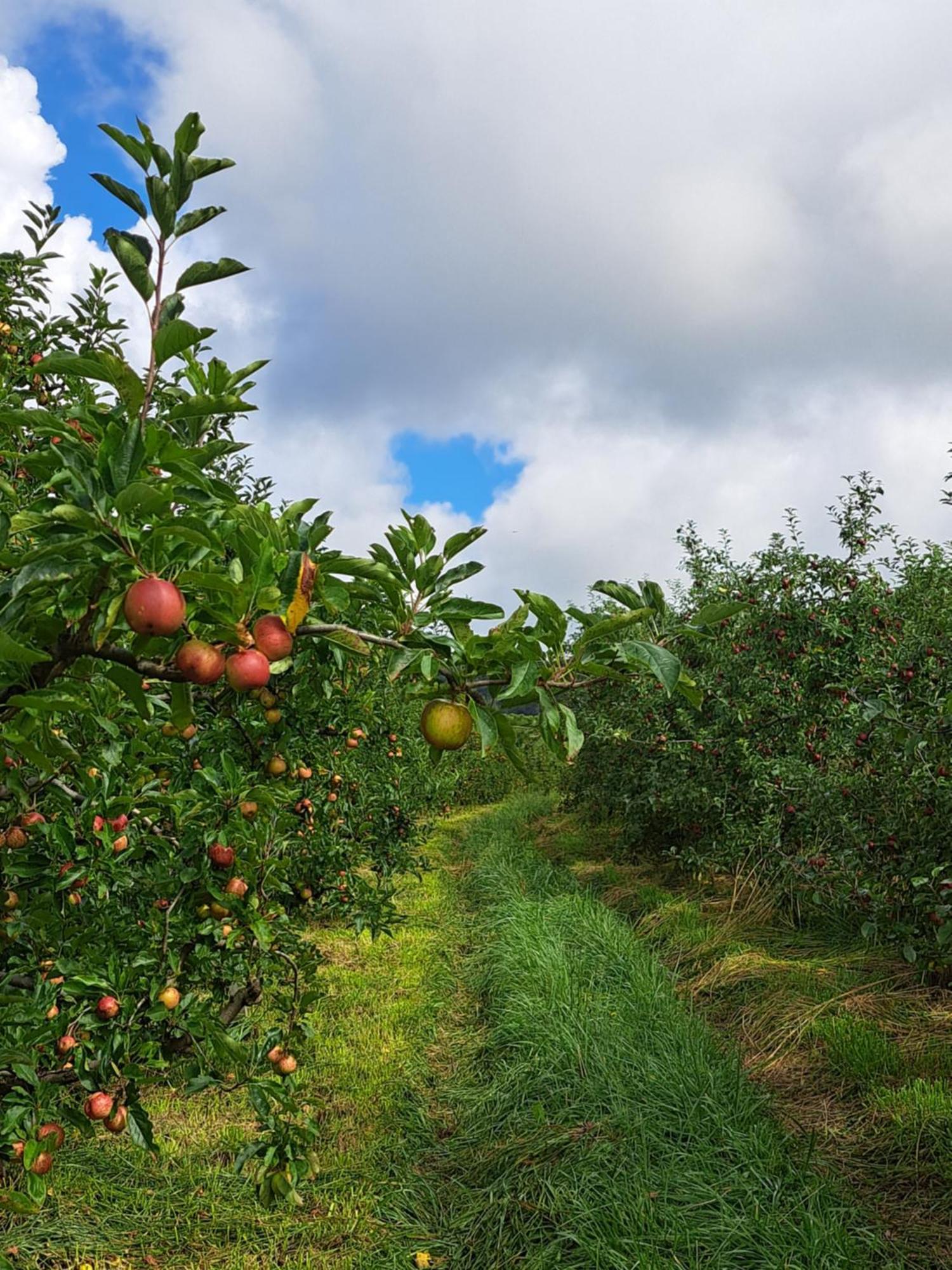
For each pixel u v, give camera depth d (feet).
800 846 24.08
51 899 8.67
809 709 24.18
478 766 58.90
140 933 9.38
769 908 24.32
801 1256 10.32
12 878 8.64
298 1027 10.43
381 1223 12.24
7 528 5.15
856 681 19.94
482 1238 11.72
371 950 24.67
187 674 4.87
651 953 22.72
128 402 4.85
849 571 24.93
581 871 34.17
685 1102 14.25
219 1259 11.44
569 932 23.63
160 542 4.60
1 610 4.78
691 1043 16.21
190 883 9.86
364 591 5.61
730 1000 19.42
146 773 9.54
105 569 4.69
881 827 18.35
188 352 6.30
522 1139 13.88
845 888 20.63
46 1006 8.09
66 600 4.84
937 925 16.48
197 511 5.22
